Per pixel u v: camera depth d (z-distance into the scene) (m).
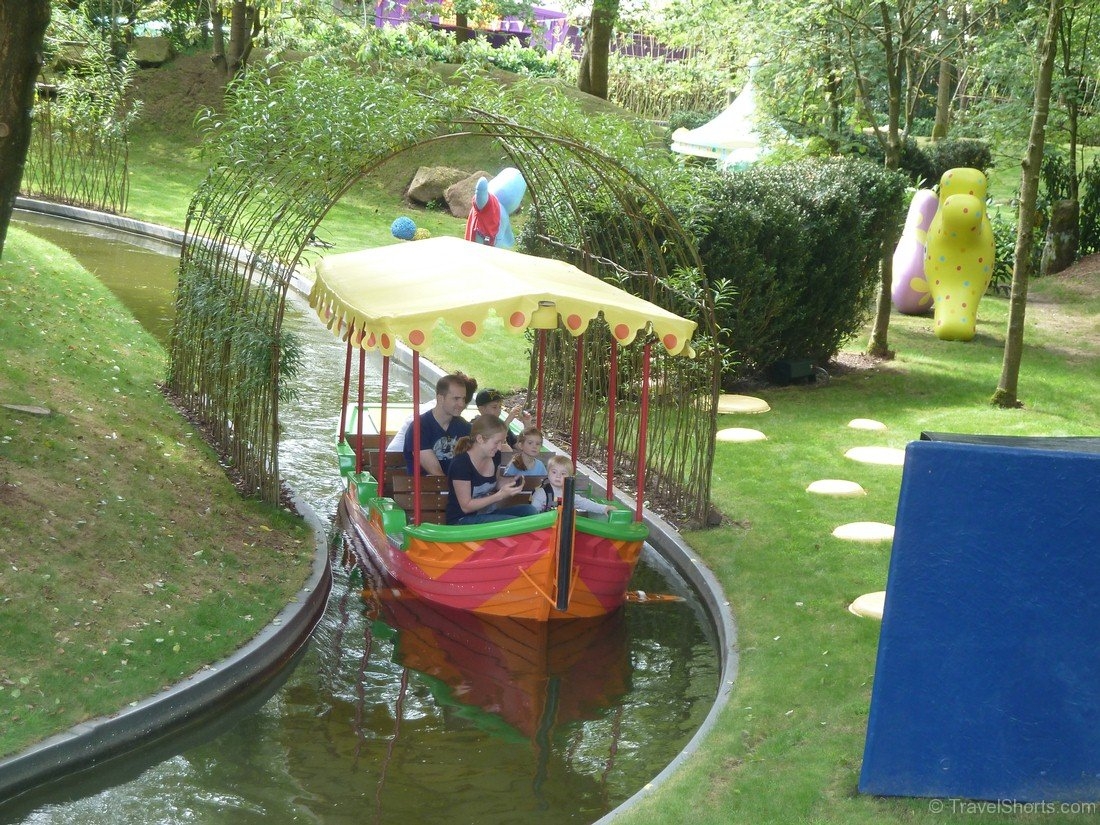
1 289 12.45
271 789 5.61
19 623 6.26
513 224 26.25
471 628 7.87
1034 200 12.34
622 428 11.49
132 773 5.68
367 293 8.48
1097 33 20.19
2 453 7.93
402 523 8.24
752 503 9.77
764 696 6.15
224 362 10.09
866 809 4.84
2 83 6.79
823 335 14.31
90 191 24.86
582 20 35.62
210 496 8.91
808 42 15.02
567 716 6.57
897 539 4.82
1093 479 4.68
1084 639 4.77
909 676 4.87
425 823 5.35
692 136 23.64
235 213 10.28
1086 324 17.42
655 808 5.00
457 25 34.31
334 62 9.62
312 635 7.58
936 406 12.93
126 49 29.72
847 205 13.82
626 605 8.32
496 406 9.05
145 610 6.86
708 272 12.21
